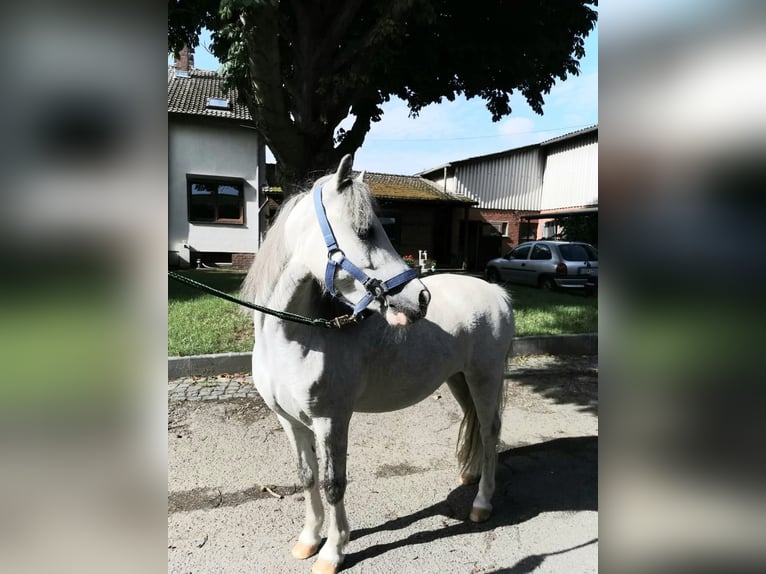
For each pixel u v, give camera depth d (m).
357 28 6.64
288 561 2.41
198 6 5.98
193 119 16.38
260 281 2.12
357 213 1.82
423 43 6.43
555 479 3.35
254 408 4.23
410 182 22.80
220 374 4.96
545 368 5.84
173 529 2.64
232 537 2.59
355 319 1.96
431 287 2.78
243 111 17.28
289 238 2.03
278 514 2.81
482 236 22.09
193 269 15.83
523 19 6.70
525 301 9.46
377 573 2.34
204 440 3.67
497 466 3.53
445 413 4.42
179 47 6.92
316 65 5.55
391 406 2.50
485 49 6.53
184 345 5.23
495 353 2.81
